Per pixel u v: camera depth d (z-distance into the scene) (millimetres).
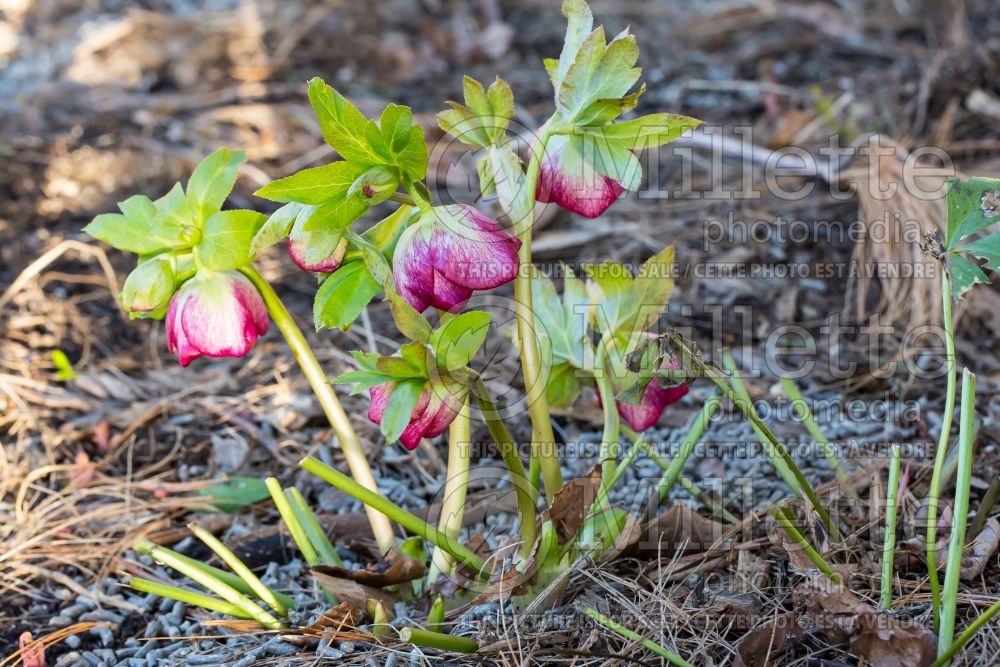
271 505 1252
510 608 1108
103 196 1681
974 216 1061
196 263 1074
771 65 1977
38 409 1338
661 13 2258
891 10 2121
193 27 2254
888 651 1045
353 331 1411
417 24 2266
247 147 1819
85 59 2180
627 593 1115
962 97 1733
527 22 2264
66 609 1170
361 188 1031
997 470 1206
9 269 1500
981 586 1105
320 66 2119
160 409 1337
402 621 1109
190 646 1131
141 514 1242
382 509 1074
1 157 1769
